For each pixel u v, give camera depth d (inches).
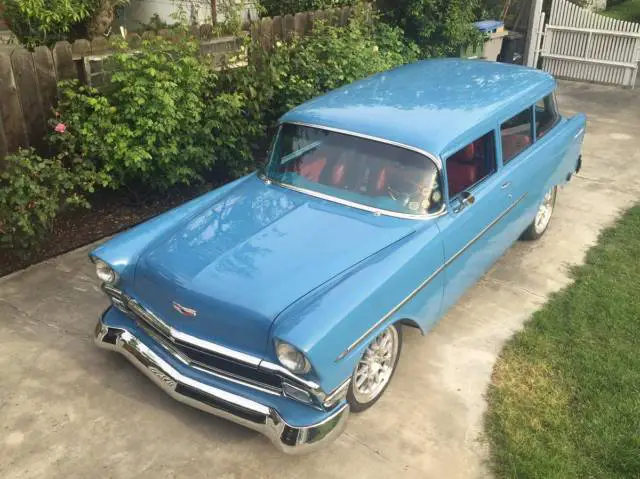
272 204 175.6
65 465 141.6
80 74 248.7
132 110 237.5
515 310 209.0
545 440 153.0
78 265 222.2
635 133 389.1
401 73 228.1
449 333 195.3
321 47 314.0
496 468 145.4
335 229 163.2
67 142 234.5
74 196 229.1
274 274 145.8
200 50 288.0
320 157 182.4
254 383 140.9
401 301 155.0
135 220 255.6
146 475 139.9
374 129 178.1
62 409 157.5
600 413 161.0
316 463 144.7
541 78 233.6
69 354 177.2
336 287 141.3
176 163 256.2
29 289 206.8
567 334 195.5
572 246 253.8
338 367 135.6
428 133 174.9
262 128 284.5
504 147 201.5
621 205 292.7
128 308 160.4
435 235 166.1
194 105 252.5
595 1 727.1
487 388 171.2
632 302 213.0
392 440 152.3
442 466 145.5
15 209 212.8
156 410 158.6
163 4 403.5
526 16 516.7
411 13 396.5
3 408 156.7
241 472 141.6
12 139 230.4
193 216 177.5
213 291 140.5
